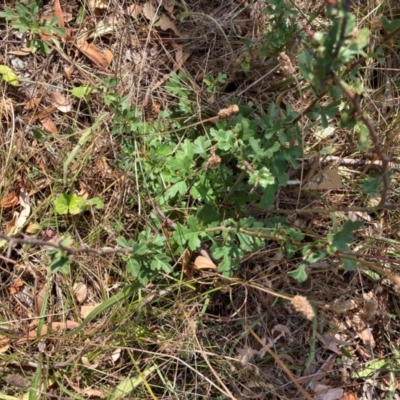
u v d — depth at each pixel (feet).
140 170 1.41
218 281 1.42
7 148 1.46
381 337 1.55
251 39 1.58
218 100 1.52
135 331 1.38
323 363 1.51
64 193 1.43
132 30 1.58
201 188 1.34
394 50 1.60
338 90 0.97
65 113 1.52
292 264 1.46
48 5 1.56
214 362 1.43
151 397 1.40
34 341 1.37
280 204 1.52
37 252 1.44
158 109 1.54
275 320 1.50
